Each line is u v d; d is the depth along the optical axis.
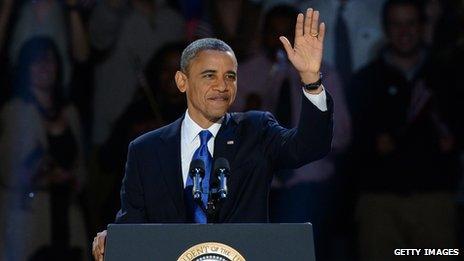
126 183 13.39
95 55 26.25
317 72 12.28
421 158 26.38
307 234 10.84
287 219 26.12
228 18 26.66
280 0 26.83
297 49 12.27
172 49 26.38
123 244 10.80
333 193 26.33
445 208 26.17
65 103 25.86
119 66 26.28
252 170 13.06
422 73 26.67
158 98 26.23
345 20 26.98
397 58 26.75
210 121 13.23
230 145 13.09
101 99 26.17
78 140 25.88
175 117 26.20
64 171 25.66
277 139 13.16
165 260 10.74
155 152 13.27
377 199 26.33
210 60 12.79
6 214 25.27
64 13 26.12
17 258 25.19
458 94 26.50
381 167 26.41
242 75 26.38
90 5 26.36
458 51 26.66
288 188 26.12
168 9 26.62
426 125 26.50
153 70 26.28
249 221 12.90
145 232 10.85
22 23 25.88
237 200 12.95
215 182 12.28
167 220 13.00
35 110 25.62
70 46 26.11
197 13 26.78
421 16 26.78
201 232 10.84
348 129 26.55
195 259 10.76
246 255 10.75
